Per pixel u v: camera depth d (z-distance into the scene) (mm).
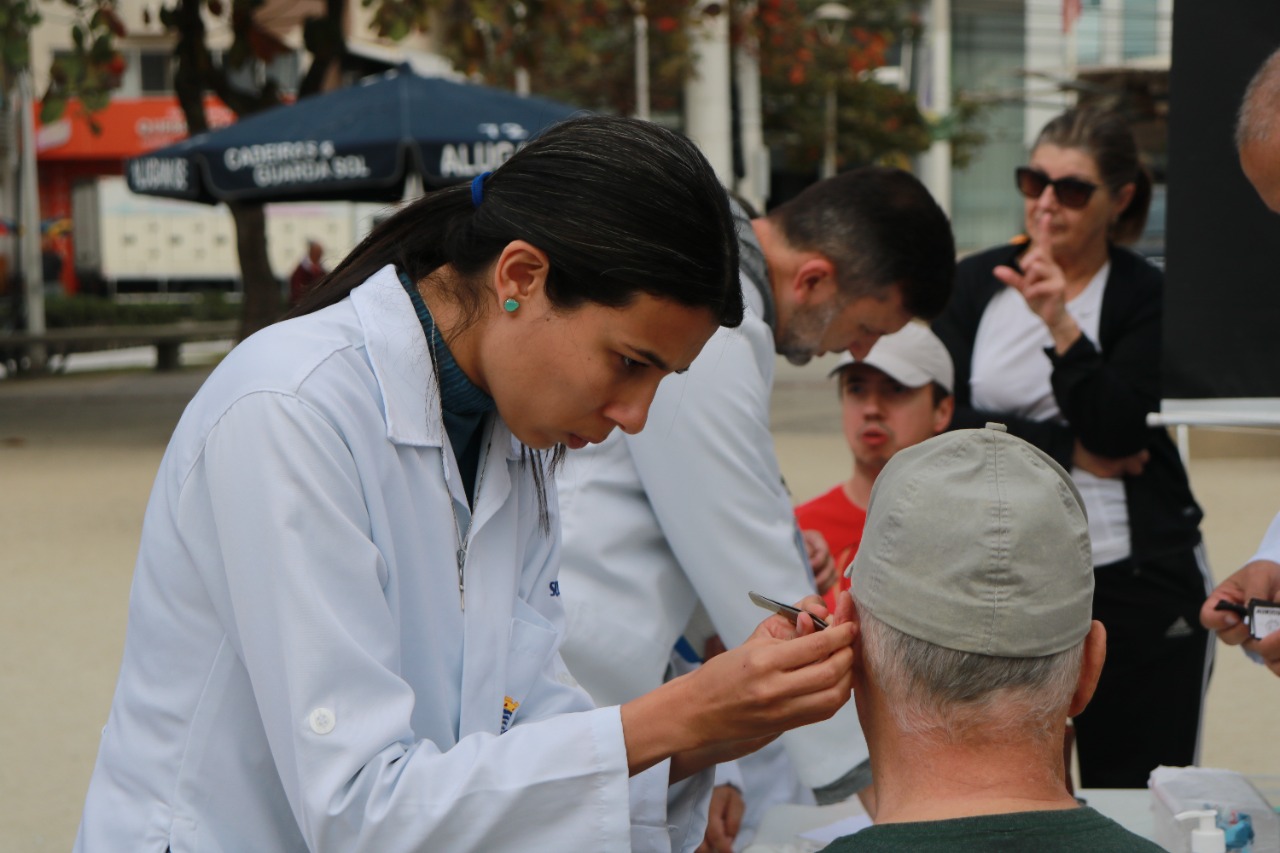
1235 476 8977
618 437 2463
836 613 1631
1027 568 1454
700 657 2752
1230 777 2311
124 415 13562
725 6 13430
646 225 1521
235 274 31594
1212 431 9914
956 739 1488
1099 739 3445
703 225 1543
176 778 1644
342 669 1517
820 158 25203
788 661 1540
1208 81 2602
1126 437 3248
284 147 9422
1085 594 1495
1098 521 3350
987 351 3635
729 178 13742
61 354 18688
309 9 12734
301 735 1506
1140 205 3650
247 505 1537
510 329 1612
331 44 11156
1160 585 3348
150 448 11156
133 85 28156
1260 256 2607
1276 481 8734
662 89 21484
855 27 19984
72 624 5984
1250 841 2088
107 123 27828
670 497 2377
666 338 1561
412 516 1661
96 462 10406
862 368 3465
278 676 1527
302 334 1642
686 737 1591
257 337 1658
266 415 1555
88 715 4891
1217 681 5203
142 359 21734
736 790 2678
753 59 16891
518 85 20531
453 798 1522
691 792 2180
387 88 9547
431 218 1741
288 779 1550
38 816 4035
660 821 1926
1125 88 14336
